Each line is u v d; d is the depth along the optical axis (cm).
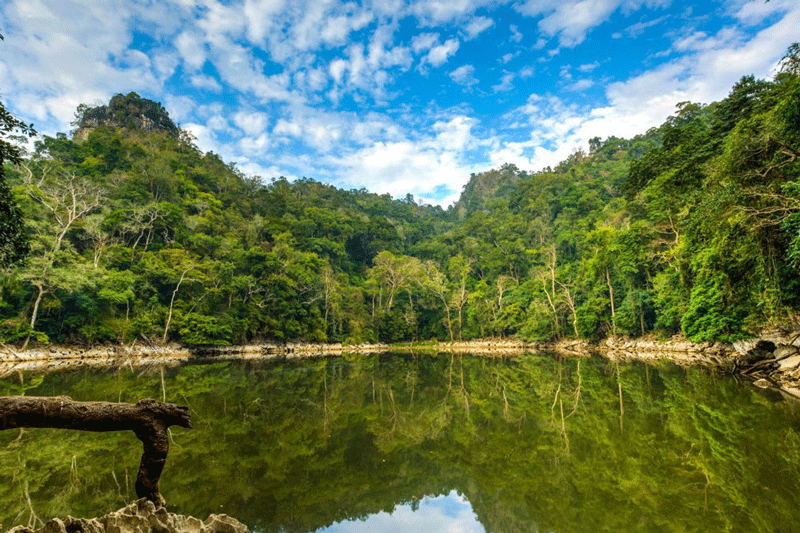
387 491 802
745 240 1561
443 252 8900
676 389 1625
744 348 2288
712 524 578
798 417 1081
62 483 727
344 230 8206
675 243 3086
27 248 1013
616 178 8550
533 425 1239
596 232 4322
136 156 6575
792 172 1384
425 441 1125
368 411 1488
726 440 932
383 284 6906
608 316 4431
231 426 1220
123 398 1490
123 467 816
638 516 625
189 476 820
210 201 6159
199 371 2627
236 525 491
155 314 3803
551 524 630
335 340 5625
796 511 597
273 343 4800
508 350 5150
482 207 14400
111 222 4094
